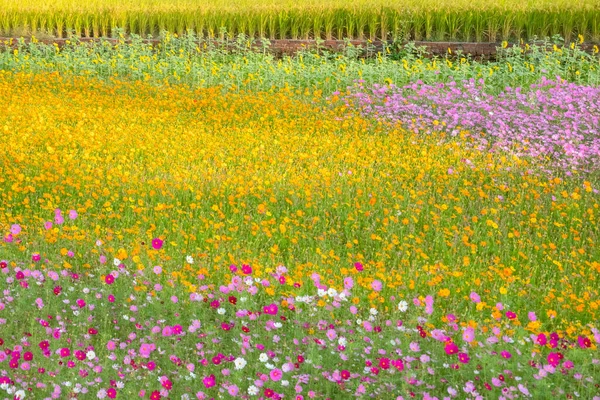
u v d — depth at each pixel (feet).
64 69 62.18
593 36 68.85
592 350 17.22
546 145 39.19
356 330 18.17
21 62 62.54
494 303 21.22
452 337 18.61
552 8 70.54
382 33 71.72
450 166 36.11
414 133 42.91
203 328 17.99
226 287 19.12
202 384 15.16
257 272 19.65
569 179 34.65
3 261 19.34
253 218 28.37
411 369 15.79
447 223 28.55
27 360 14.75
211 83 57.67
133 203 29.25
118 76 60.44
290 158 36.11
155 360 16.14
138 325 17.56
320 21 72.54
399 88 52.26
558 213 29.55
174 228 26.48
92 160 33.88
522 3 73.31
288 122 46.47
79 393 14.30
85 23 77.36
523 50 61.67
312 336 17.20
